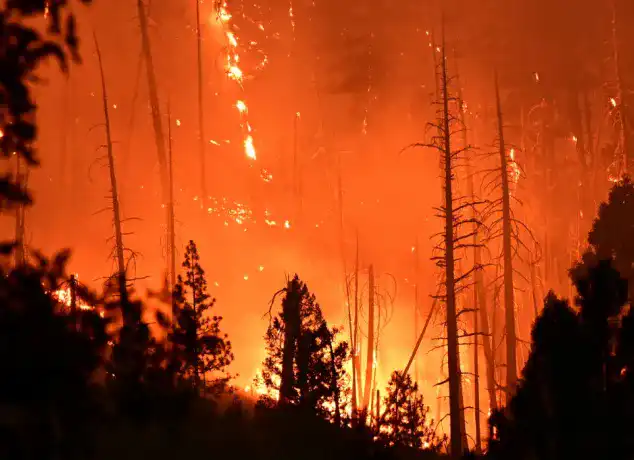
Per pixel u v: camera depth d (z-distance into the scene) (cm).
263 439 1521
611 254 1398
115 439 475
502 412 1173
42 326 411
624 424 1038
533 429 1078
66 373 411
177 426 550
